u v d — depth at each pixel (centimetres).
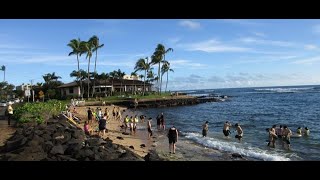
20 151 1344
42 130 2062
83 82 8650
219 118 4594
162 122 3247
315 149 2080
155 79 10900
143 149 2053
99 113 3750
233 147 2153
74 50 7919
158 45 9488
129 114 5269
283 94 12788
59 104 4112
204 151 2022
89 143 1773
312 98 9119
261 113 5294
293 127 3431
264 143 2323
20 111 2778
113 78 9869
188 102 8425
